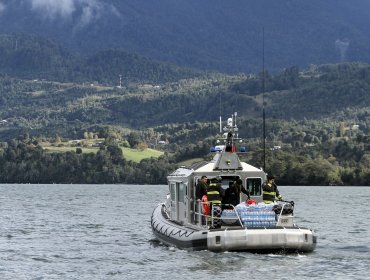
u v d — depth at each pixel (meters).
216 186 54.59
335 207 144.25
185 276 49.84
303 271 50.59
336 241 72.81
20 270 55.28
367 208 140.50
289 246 52.47
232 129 57.69
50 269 55.56
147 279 50.09
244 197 57.09
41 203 162.12
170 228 59.81
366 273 50.81
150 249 64.56
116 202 164.88
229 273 49.91
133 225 94.00
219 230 52.75
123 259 59.47
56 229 89.00
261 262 52.62
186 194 58.19
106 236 79.31
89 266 56.47
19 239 77.06
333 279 48.84
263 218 53.06
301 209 136.75
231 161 57.16
